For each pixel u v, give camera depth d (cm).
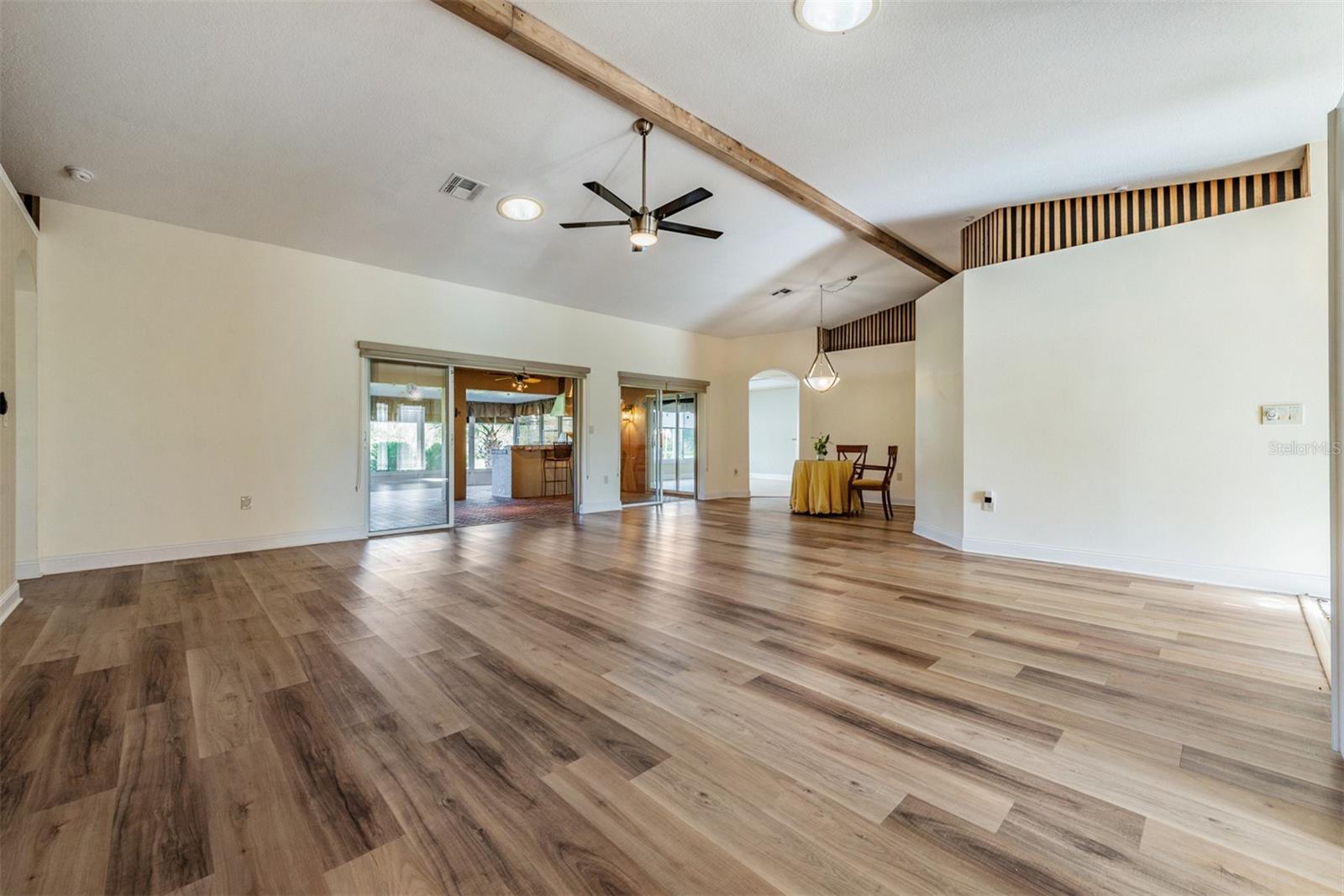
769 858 134
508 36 262
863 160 388
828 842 139
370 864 131
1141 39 264
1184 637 284
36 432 392
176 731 190
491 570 430
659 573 423
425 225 483
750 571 429
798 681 234
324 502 531
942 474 545
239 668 243
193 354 458
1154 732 193
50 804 151
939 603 344
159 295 443
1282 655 260
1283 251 360
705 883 126
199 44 276
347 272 541
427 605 337
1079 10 249
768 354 927
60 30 262
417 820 147
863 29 266
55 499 403
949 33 266
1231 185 392
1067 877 128
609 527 647
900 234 537
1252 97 305
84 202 407
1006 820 148
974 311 492
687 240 544
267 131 346
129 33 267
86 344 412
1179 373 395
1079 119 333
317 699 215
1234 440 377
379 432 592
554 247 548
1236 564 378
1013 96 312
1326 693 222
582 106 330
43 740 184
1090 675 239
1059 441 447
